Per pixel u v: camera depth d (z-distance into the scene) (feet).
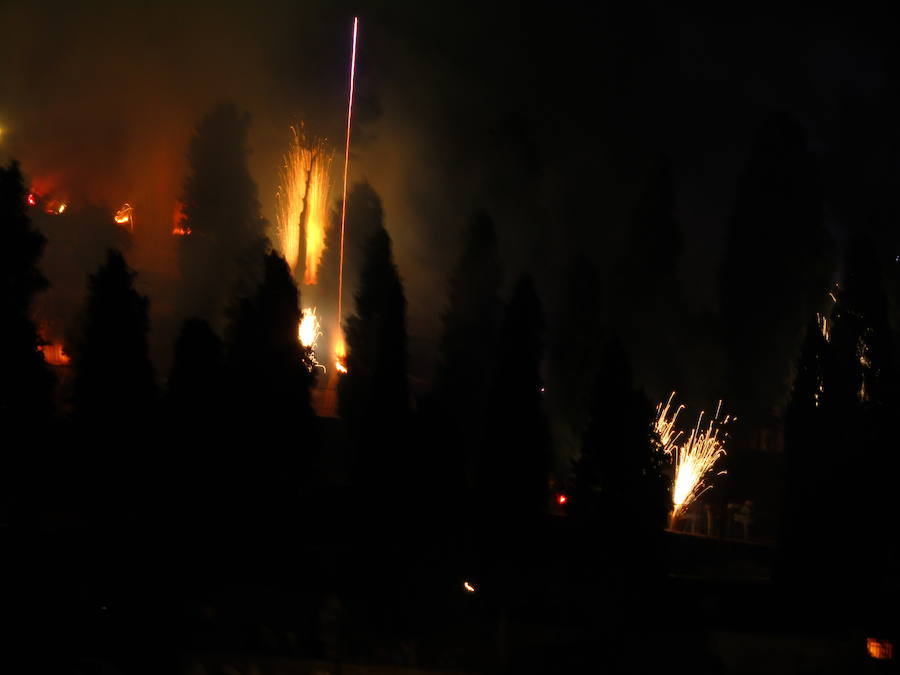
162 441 50.52
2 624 42.55
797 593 52.37
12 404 49.26
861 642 46.78
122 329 50.52
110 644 42.98
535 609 50.29
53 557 47.57
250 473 51.03
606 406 51.01
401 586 50.19
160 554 49.16
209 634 44.78
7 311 49.42
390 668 44.19
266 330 52.49
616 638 47.60
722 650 46.91
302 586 49.21
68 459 50.70
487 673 45.14
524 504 51.57
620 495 50.08
